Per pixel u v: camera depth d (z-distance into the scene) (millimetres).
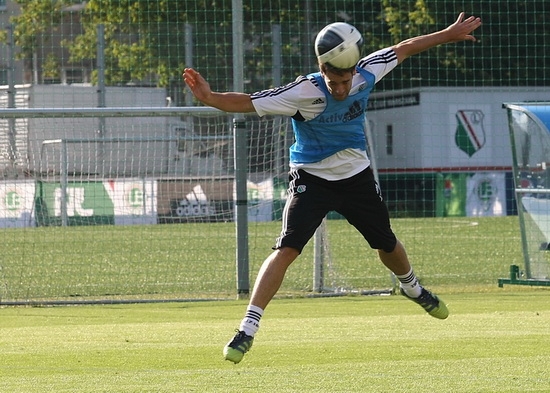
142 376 17719
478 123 76312
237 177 31250
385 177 77938
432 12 63938
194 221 55438
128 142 56188
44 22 64625
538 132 32469
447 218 73750
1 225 52562
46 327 24891
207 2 61062
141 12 60750
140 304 29984
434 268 40531
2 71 63406
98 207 56062
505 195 77938
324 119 16344
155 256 45375
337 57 15672
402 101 76812
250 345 15750
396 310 27453
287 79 65125
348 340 21797
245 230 31312
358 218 17109
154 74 65375
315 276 32969
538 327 23609
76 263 43031
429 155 76500
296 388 16438
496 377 17219
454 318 25375
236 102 15891
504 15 67062
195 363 19094
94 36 64250
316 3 62188
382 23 63844
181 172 56844
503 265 41469
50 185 53562
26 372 18281
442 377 17266
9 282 36625
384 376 17406
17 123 51938
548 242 32688
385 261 17875
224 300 30703
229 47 63156
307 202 16594
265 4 65062
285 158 47125
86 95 64625
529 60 68125
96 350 20875
